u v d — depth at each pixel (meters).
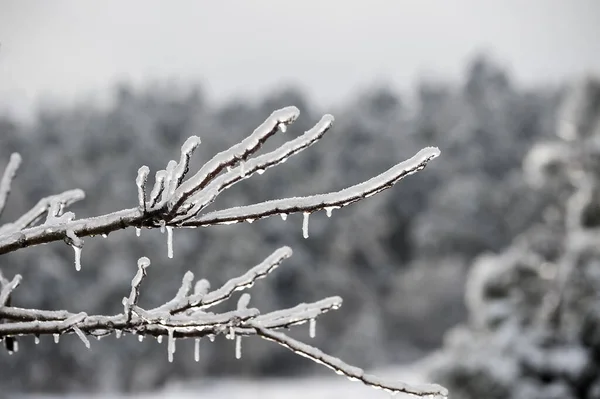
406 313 67.75
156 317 3.43
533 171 19.30
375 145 91.69
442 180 87.50
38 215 4.36
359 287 68.69
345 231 74.44
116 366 53.75
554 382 15.55
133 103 101.81
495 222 78.38
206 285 3.85
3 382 50.44
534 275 17.34
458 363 15.81
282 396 48.50
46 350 51.75
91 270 61.09
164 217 3.15
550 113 100.19
